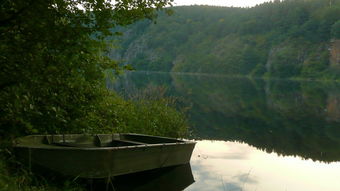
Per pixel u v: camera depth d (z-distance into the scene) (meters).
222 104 25.91
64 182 5.97
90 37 5.70
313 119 19.89
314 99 33.75
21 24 4.86
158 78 69.31
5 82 4.92
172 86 43.03
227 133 14.20
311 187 7.46
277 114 21.66
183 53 153.00
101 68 6.28
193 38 158.38
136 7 5.88
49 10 4.87
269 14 141.25
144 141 8.61
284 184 7.59
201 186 7.14
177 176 7.77
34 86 5.09
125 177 7.22
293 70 108.56
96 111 8.33
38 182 5.66
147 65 156.50
